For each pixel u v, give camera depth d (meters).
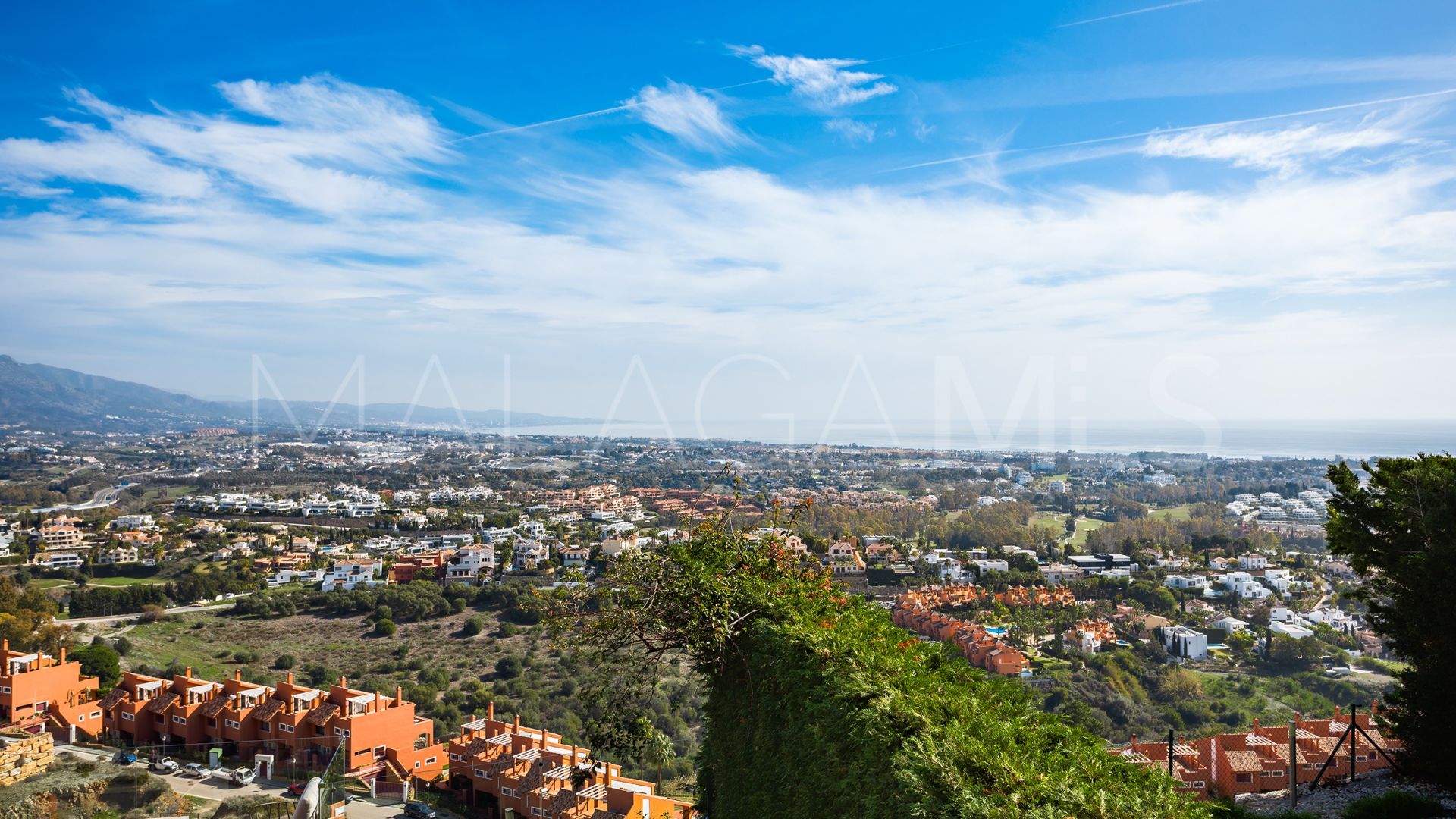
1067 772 3.09
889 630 4.97
